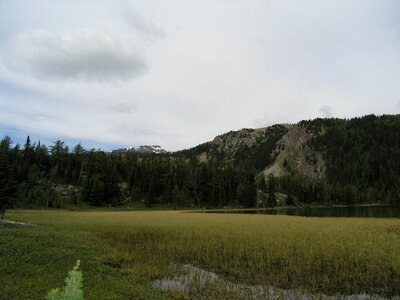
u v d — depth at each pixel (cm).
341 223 3656
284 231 2820
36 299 930
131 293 1096
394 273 1431
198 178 13112
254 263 1673
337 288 1264
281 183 16412
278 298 1155
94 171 12569
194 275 1459
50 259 1459
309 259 1659
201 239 2436
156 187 12162
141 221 4275
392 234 2509
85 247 1895
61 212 7675
